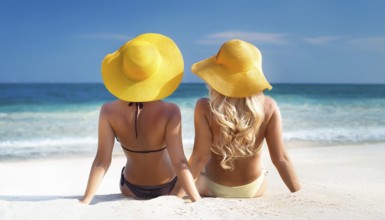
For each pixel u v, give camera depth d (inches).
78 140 436.1
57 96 1204.5
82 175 260.4
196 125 142.9
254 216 105.5
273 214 107.0
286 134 475.8
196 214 106.7
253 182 150.9
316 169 253.3
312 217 104.5
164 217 104.3
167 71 135.2
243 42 134.8
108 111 138.6
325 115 680.4
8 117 644.7
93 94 1302.9
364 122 593.9
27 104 922.7
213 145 145.1
